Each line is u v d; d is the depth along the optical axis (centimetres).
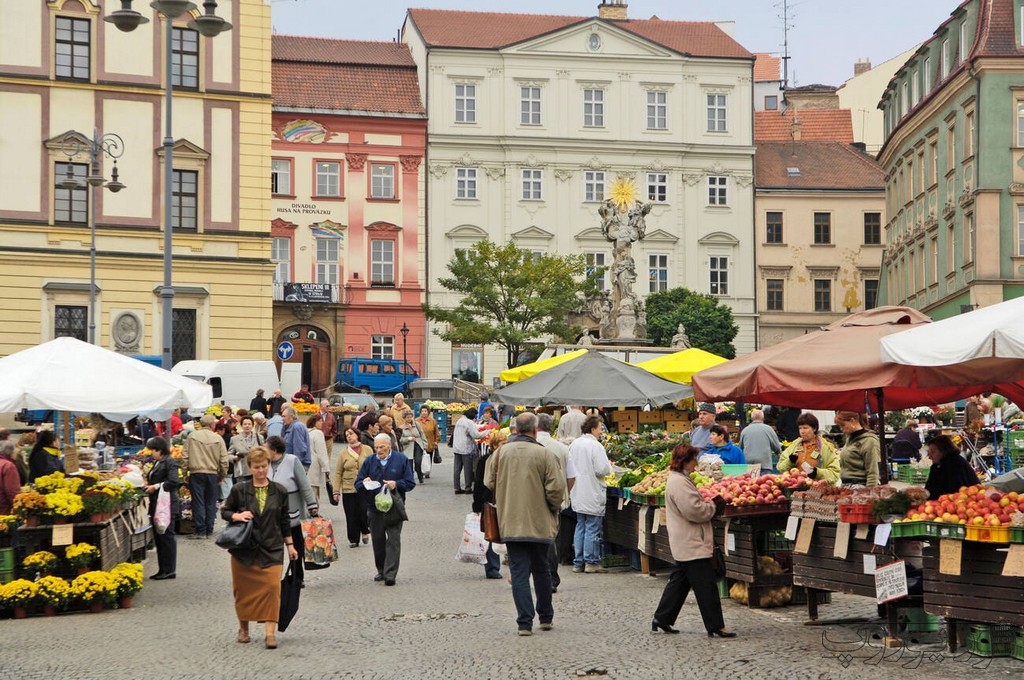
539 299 6388
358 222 7362
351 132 7369
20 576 1588
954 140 5516
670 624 1316
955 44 5584
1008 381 1322
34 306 5028
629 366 2556
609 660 1174
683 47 7906
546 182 7625
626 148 7700
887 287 7319
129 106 5144
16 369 1928
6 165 5003
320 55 7700
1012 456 2888
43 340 5038
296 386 5125
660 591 1636
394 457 1744
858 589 1258
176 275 5184
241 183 5275
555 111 7644
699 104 7819
